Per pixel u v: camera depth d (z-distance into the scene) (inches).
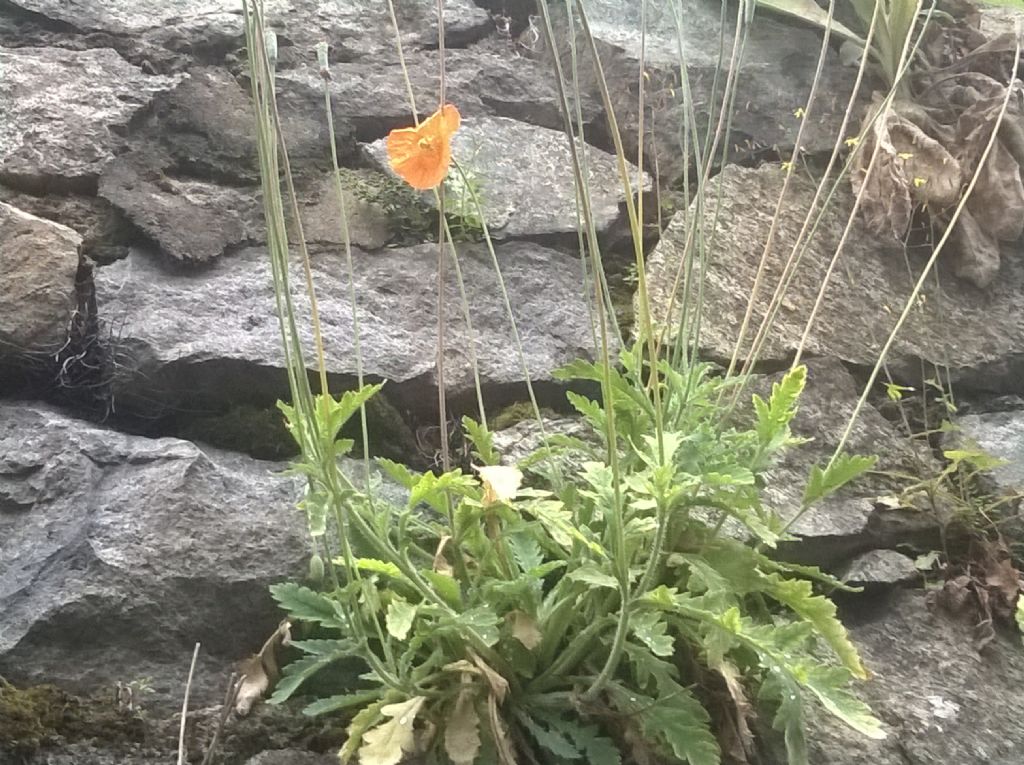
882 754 30.2
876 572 35.9
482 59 50.7
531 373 38.1
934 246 46.9
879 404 42.4
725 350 40.9
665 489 25.3
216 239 39.0
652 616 26.4
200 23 47.4
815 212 47.0
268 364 34.6
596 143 49.7
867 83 52.3
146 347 33.9
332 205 42.1
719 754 26.3
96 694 27.7
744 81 51.3
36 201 38.5
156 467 31.9
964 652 34.0
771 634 25.9
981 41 54.1
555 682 27.9
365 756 24.5
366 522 28.3
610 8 54.2
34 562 29.1
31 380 34.7
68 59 43.6
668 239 44.3
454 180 42.8
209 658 29.2
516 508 28.3
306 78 46.1
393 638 29.0
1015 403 44.5
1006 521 38.1
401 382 36.1
